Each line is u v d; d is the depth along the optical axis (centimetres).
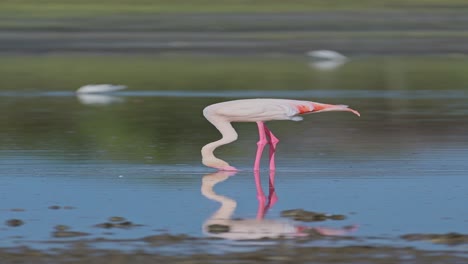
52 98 3688
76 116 3048
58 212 1553
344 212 1548
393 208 1574
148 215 1526
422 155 2167
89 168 2005
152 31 8344
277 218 1505
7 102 3522
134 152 2242
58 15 10288
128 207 1591
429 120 2891
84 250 1289
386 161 2086
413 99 3575
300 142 2414
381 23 9262
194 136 2559
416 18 9925
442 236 1352
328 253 1268
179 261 1227
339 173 1936
